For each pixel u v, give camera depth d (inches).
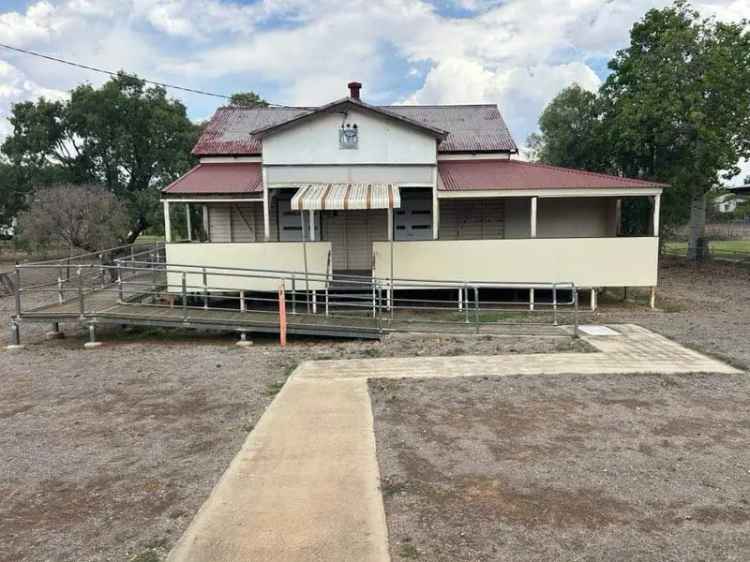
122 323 433.1
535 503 166.6
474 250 547.2
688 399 266.1
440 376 309.7
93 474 193.8
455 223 668.7
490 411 251.0
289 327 426.3
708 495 171.5
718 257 1110.4
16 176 1200.2
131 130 1223.5
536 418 241.4
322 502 166.2
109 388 305.7
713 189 1037.8
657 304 601.6
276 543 144.2
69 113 1176.8
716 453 203.0
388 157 561.0
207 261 546.9
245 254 546.0
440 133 555.2
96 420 252.7
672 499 169.0
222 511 161.5
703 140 906.7
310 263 544.7
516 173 604.1
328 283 523.5
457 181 580.4
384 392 280.5
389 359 354.0
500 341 404.5
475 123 727.7
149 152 1240.8
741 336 410.9
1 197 1228.5
